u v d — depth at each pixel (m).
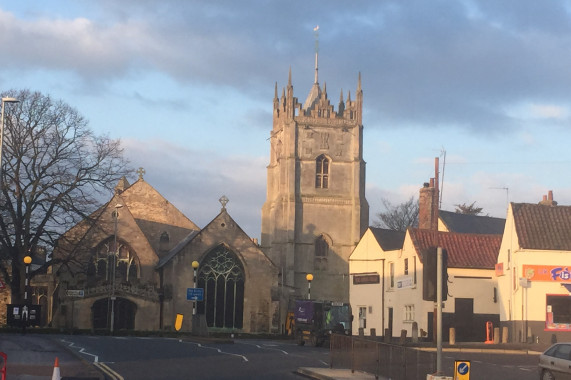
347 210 115.81
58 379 22.23
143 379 29.55
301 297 106.00
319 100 117.88
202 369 34.06
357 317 77.06
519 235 60.84
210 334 77.38
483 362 41.19
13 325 65.94
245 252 90.31
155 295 84.75
